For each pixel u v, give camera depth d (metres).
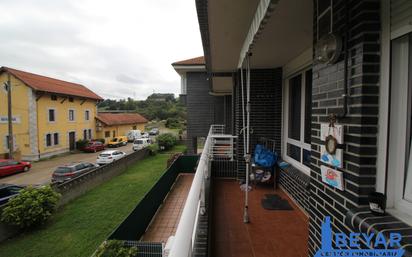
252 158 4.74
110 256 3.64
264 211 3.53
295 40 3.26
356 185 1.32
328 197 1.64
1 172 13.32
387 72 1.26
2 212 6.90
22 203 7.04
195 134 15.56
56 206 7.91
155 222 6.38
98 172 11.69
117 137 28.95
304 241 2.73
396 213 1.24
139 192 10.63
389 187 1.29
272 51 3.72
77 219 7.82
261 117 4.93
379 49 1.29
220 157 5.70
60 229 7.16
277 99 4.82
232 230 2.99
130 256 3.69
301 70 3.88
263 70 4.91
